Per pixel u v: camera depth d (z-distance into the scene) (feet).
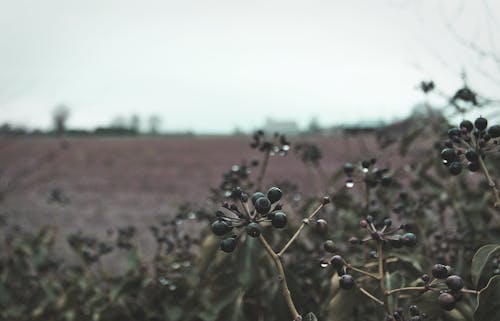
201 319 8.12
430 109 10.84
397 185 10.11
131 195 42.47
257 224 4.61
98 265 11.34
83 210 34.27
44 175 42.09
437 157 9.99
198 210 9.96
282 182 10.24
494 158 9.23
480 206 9.20
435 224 9.68
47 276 11.66
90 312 9.51
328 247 4.90
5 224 15.25
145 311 8.68
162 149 81.66
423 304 5.27
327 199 5.01
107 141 86.33
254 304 7.06
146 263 9.77
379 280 5.32
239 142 89.76
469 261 7.60
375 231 5.39
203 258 7.39
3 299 10.75
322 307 6.33
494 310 4.39
